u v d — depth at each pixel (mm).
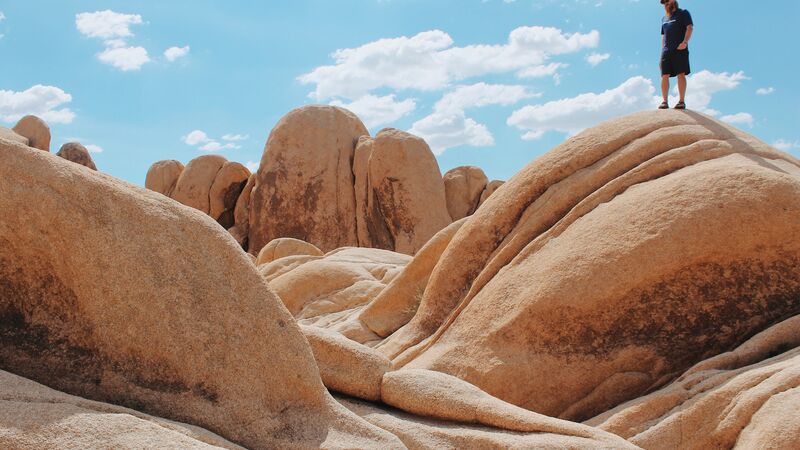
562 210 6773
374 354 4883
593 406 5785
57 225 3574
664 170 6469
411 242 19000
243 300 3955
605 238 6031
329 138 21172
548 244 6484
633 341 5809
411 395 4598
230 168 22516
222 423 3709
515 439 4102
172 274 3781
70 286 3590
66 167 3689
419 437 4250
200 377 3740
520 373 5984
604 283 5844
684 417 4715
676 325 5754
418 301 8453
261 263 13906
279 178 20875
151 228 3797
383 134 19844
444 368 6340
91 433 2936
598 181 6715
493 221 7199
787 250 5617
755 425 4344
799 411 4117
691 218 5750
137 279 3686
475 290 6887
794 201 5648
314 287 10484
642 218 5957
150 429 3047
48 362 3549
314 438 3836
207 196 22438
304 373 4000
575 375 5867
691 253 5684
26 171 3572
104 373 3602
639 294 5789
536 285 6188
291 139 21109
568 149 7105
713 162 6305
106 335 3617
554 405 5895
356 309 9891
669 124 6922
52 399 3189
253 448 3715
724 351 5684
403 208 19188
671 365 5727
